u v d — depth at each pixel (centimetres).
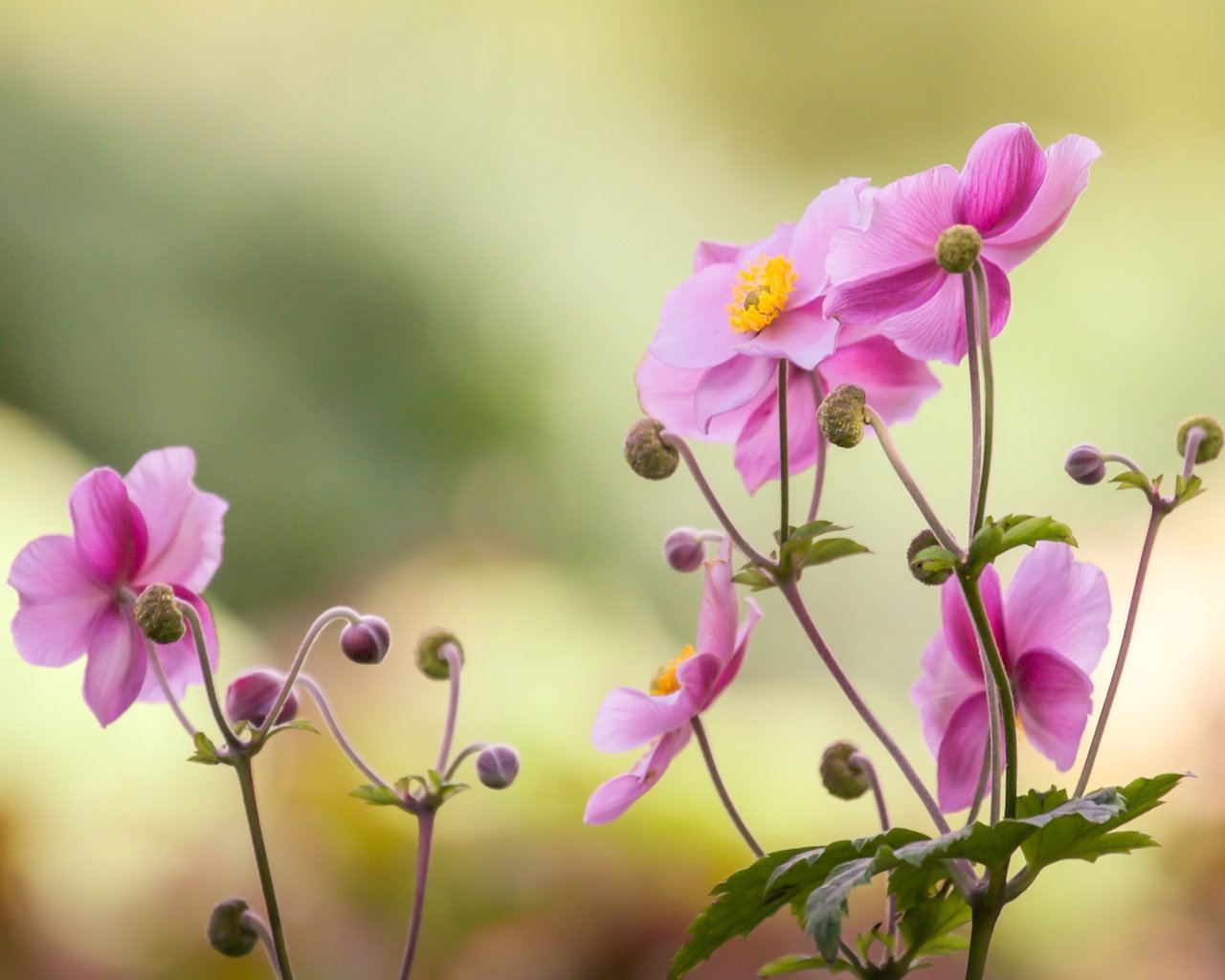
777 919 190
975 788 148
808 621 146
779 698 317
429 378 511
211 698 145
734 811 148
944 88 635
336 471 479
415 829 222
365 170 529
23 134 463
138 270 469
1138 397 563
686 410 149
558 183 574
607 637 328
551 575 385
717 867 221
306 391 488
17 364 438
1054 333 569
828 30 633
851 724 303
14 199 452
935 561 142
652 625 497
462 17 573
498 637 318
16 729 235
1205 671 249
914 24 632
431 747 252
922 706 148
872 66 639
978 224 144
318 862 221
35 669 245
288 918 212
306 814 229
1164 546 270
